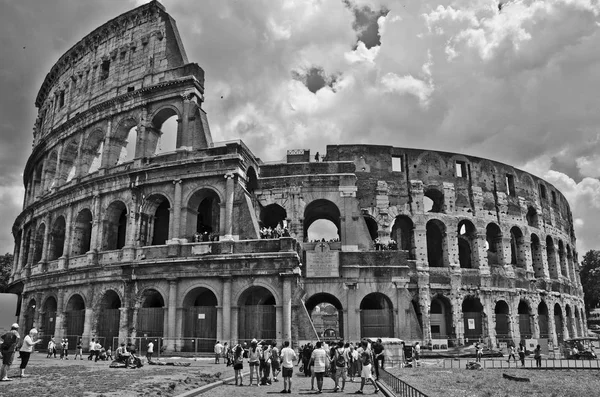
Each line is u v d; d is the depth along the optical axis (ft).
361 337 173.78
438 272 207.82
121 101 200.44
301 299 158.40
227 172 169.17
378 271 178.70
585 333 294.87
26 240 244.01
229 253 161.58
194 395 79.25
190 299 165.48
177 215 171.94
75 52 235.61
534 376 119.24
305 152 207.82
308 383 102.73
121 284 174.09
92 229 189.67
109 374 100.73
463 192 222.69
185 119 183.52
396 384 82.38
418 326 174.50
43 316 201.57
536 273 244.83
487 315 209.77
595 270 359.46
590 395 85.66
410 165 217.77
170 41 201.05
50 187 234.17
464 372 125.49
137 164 186.50
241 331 156.25
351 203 188.34
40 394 68.80
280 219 205.77
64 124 223.10
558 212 277.44
